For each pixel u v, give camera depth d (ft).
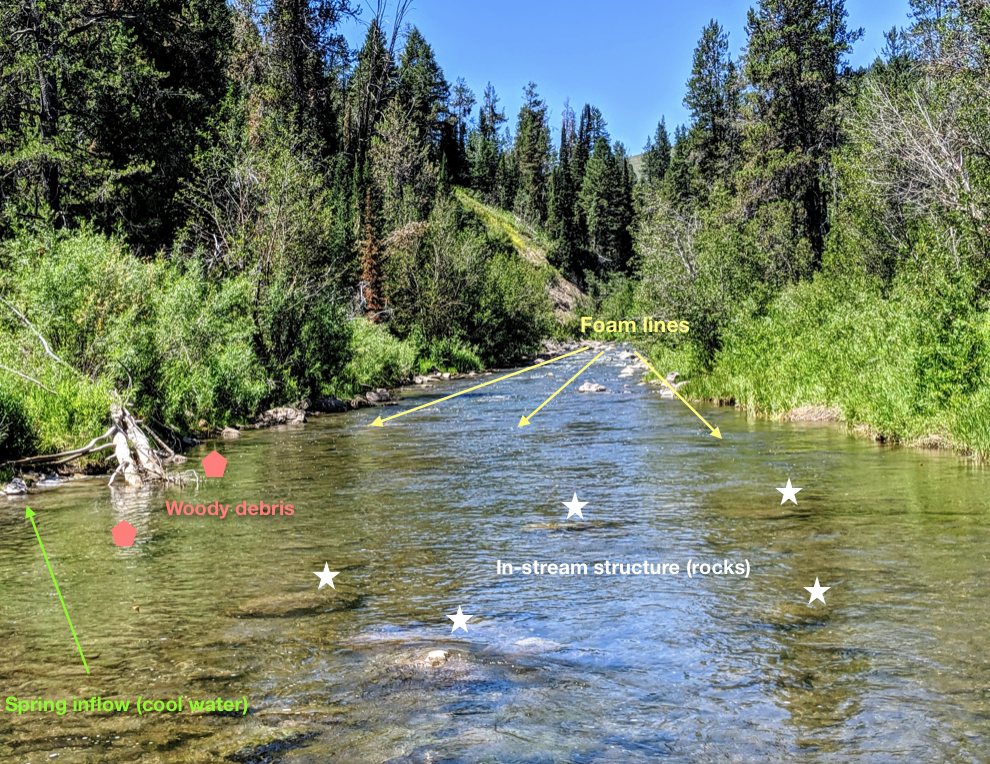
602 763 12.26
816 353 64.54
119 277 53.52
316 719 13.98
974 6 58.29
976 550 23.58
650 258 98.17
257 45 149.89
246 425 65.72
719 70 208.33
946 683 14.82
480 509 32.17
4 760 12.62
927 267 55.16
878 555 23.41
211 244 87.61
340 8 167.12
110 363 50.47
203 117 106.32
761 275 97.81
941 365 44.96
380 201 181.27
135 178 95.61
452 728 13.56
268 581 22.70
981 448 39.01
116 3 96.48
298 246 86.12
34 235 65.72
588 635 18.07
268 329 79.10
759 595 20.34
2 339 49.16
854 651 16.49
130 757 12.67
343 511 32.22
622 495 34.14
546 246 381.19
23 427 41.65
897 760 12.14
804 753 12.46
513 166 448.24
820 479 35.91
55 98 86.28
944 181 61.57
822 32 134.72
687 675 15.67
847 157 79.10
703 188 201.36
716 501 32.12
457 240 166.71
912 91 68.54
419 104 352.08
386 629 18.70
